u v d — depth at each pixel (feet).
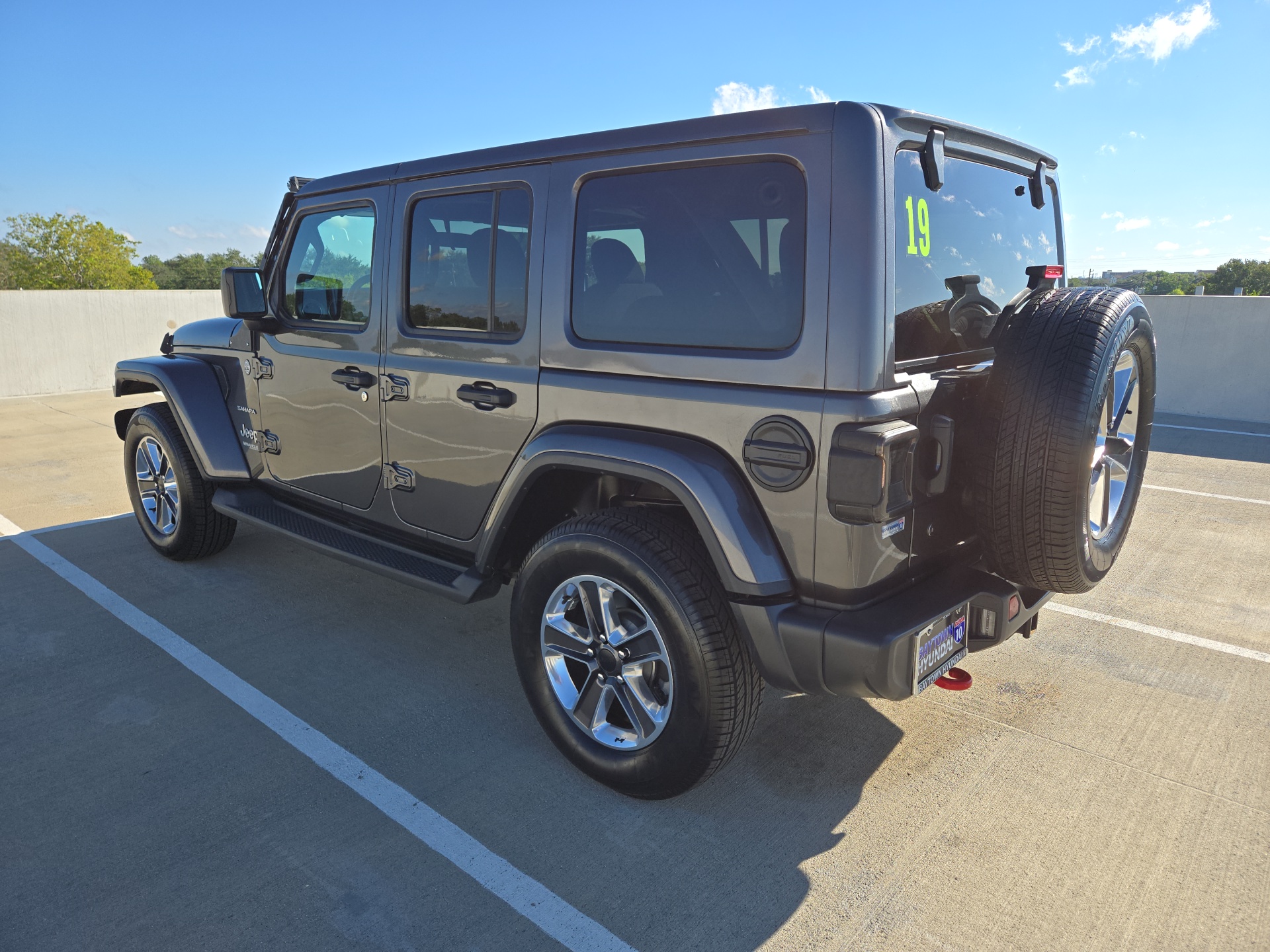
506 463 8.99
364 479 11.04
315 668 10.96
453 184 9.30
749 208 6.92
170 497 14.53
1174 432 29.19
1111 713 9.98
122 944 6.30
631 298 7.77
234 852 7.36
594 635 8.06
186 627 12.25
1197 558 15.74
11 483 21.33
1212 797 8.28
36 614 12.67
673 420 7.43
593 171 7.97
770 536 7.00
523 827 7.76
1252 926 6.56
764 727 9.66
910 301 6.95
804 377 6.60
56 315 39.11
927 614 6.84
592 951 6.31
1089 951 6.32
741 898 6.87
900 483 6.62
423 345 9.75
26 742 9.15
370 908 6.70
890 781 8.57
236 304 11.59
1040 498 6.78
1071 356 6.76
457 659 11.28
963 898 6.87
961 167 7.86
